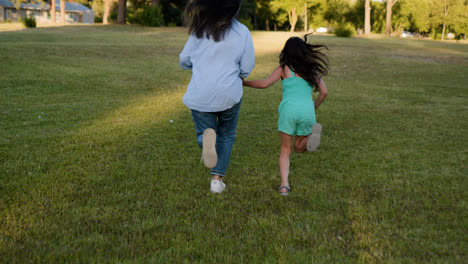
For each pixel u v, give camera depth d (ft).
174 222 9.20
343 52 67.82
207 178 12.37
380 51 72.69
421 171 13.58
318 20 214.48
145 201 10.29
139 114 21.52
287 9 166.30
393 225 9.30
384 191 11.60
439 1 183.52
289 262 7.61
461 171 13.66
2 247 7.69
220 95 9.84
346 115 23.18
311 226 9.25
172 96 27.35
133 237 8.39
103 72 35.14
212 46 9.73
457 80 41.29
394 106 26.50
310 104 11.08
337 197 11.12
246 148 16.14
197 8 9.64
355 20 225.97
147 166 13.32
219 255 7.80
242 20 119.55
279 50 65.92
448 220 9.66
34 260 7.35
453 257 7.86
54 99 24.00
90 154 14.32
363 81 38.93
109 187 11.23
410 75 44.45
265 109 24.20
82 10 210.38
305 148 11.68
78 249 7.80
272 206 10.38
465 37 195.31
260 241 8.48
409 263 7.63
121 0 130.82
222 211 9.93
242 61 10.09
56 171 12.36
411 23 226.38
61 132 17.17
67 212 9.48
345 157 15.24
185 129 18.78
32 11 187.52
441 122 21.98
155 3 130.82
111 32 96.07
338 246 8.34
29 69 32.86
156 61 45.85
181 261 7.56
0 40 60.13
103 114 21.11
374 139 18.13
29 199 10.07
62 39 69.92
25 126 17.88
